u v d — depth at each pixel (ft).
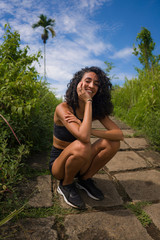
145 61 20.61
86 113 5.61
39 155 9.75
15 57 11.99
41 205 6.01
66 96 6.23
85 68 6.13
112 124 6.63
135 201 6.61
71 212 5.87
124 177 8.20
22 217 5.49
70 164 5.69
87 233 5.10
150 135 12.59
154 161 9.96
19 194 6.47
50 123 11.96
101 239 4.93
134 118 16.06
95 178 8.03
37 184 7.16
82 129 5.39
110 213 5.90
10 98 8.71
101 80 6.08
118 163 9.52
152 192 7.18
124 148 11.41
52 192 6.82
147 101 15.72
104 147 6.24
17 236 4.83
